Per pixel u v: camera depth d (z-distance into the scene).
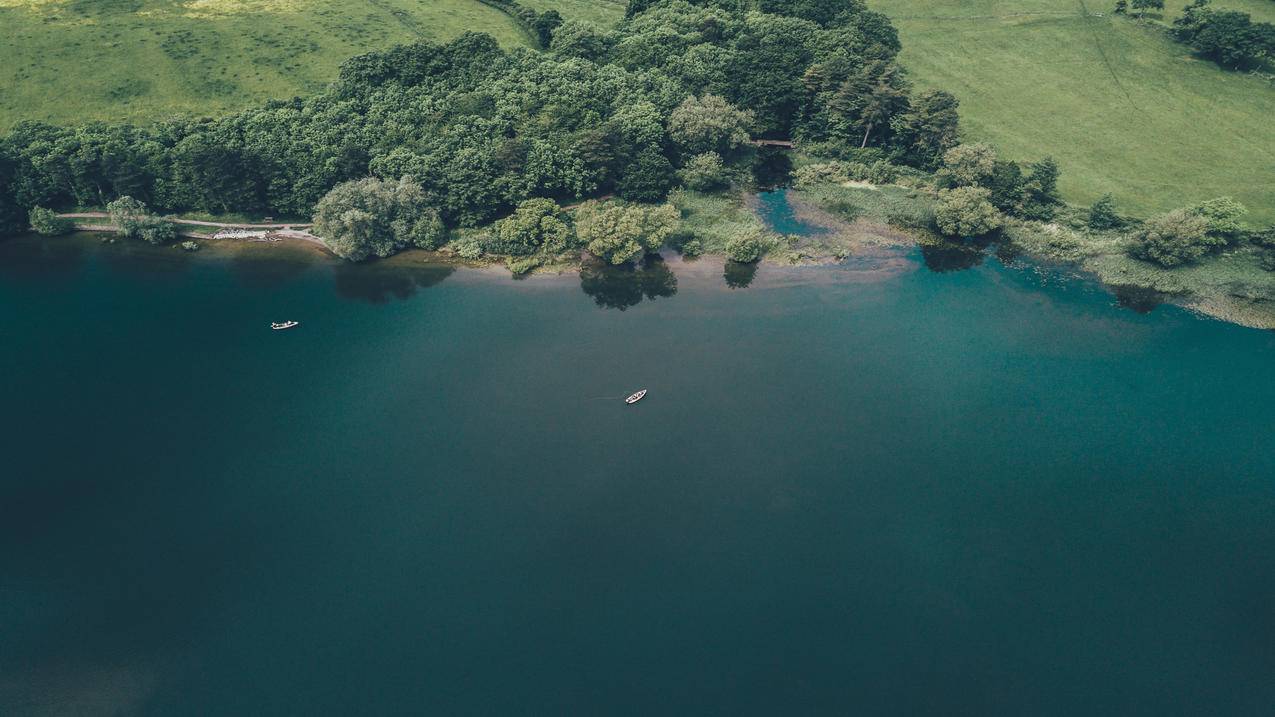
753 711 86.38
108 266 156.38
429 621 94.94
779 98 194.88
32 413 121.62
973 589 99.06
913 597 98.12
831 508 108.38
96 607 96.50
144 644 92.75
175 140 174.00
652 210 159.38
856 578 100.06
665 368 131.62
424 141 171.12
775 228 171.62
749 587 98.75
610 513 107.31
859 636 93.75
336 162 165.25
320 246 163.50
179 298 147.75
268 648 92.31
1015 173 174.38
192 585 98.81
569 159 171.12
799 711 86.44
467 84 189.00
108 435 118.25
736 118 185.00
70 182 166.25
